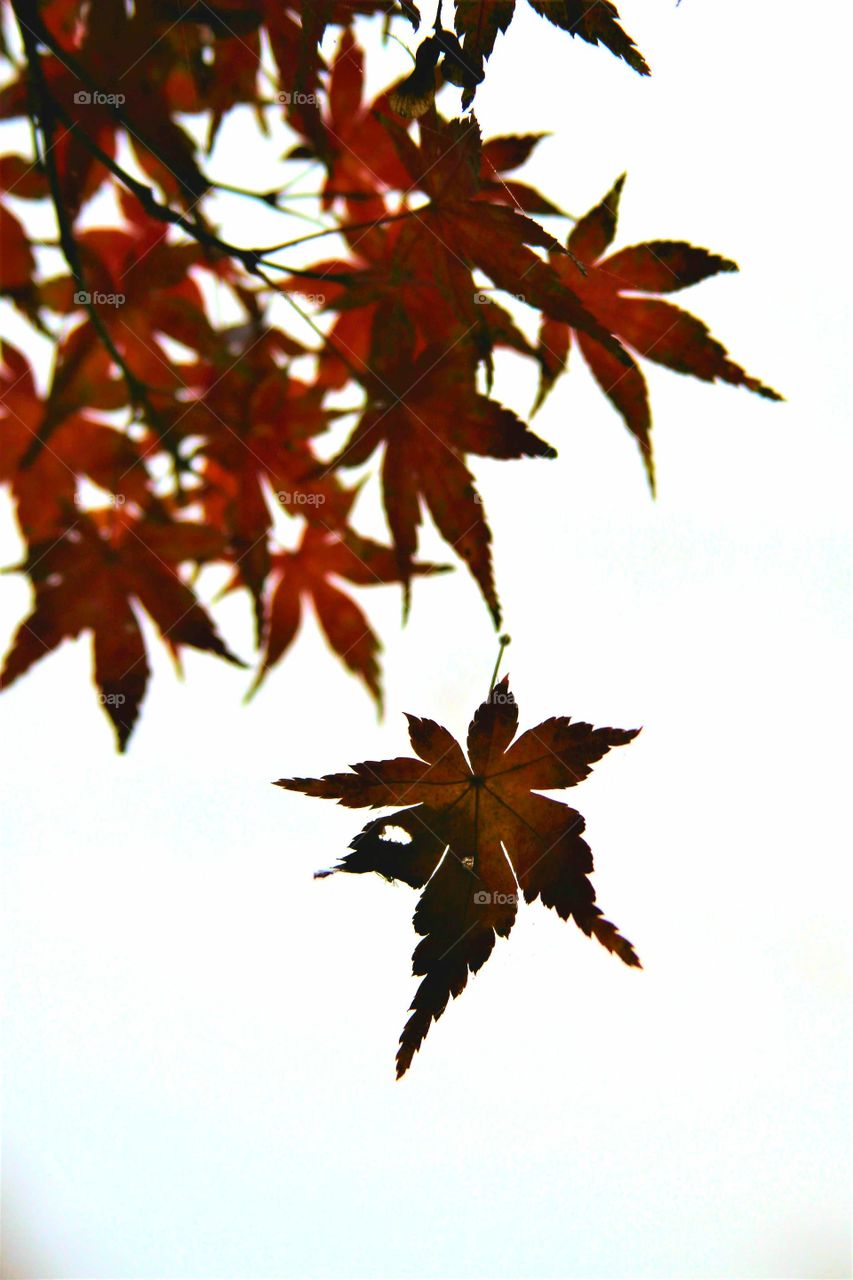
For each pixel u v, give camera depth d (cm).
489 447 73
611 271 74
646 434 74
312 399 76
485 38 70
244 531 76
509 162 74
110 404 76
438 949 70
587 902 70
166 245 75
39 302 75
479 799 71
